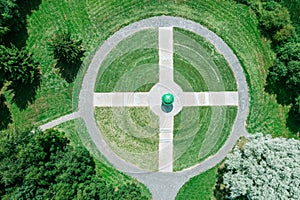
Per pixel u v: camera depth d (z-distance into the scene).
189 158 31.23
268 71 31.41
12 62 28.72
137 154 31.39
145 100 31.58
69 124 31.64
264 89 31.39
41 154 27.84
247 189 27.77
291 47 29.52
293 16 31.19
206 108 31.42
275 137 31.00
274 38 31.08
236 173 28.97
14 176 26.84
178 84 31.55
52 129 29.25
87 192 27.92
